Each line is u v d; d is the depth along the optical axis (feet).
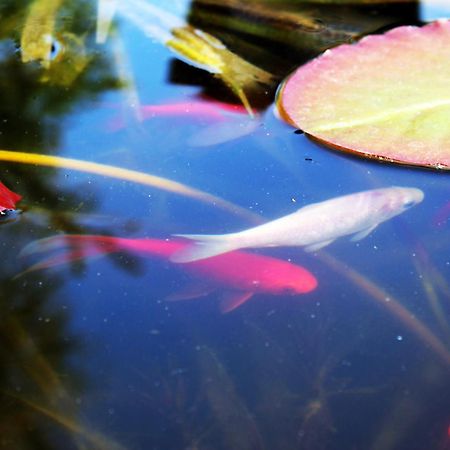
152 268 3.15
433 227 3.21
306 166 3.35
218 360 3.01
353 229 3.21
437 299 3.09
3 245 3.19
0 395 2.95
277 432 2.91
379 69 3.56
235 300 3.09
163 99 3.55
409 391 2.96
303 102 3.50
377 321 3.06
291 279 3.10
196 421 2.93
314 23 3.89
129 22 3.89
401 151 3.34
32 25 3.86
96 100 3.57
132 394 2.96
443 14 3.92
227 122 3.48
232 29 3.86
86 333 3.04
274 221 3.18
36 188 3.32
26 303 3.09
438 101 3.44
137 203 3.28
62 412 2.93
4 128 3.47
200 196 3.29
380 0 3.99
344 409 2.94
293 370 2.99
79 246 3.18
